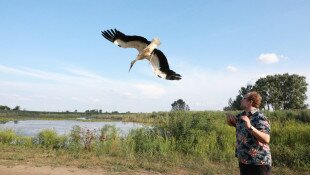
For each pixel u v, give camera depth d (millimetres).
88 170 11945
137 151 15398
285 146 14391
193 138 15805
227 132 16766
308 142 14734
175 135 16625
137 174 11500
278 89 68812
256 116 5641
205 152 14820
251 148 5562
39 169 11969
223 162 13578
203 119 17844
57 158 13977
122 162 13195
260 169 5555
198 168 12422
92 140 16266
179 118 17641
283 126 18766
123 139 16969
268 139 5438
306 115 24766
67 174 11336
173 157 13930
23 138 18219
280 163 12859
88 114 102938
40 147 16703
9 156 14023
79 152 15195
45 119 66000
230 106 60781
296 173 11742
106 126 17484
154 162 13312
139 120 50812
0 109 110688
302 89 69312
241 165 5730
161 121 18516
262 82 69500
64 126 41281
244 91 64625
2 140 18109
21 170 11758
